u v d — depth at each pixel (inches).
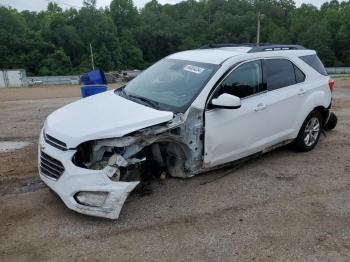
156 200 194.2
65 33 3700.8
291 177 227.5
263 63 230.2
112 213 168.1
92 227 169.8
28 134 325.7
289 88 243.0
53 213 180.4
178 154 201.3
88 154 169.8
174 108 193.0
